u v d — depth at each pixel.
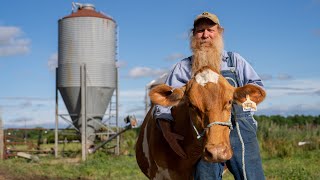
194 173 4.70
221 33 4.76
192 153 4.49
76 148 21.62
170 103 4.16
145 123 5.59
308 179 9.23
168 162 4.74
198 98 3.93
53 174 12.95
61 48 19.95
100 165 14.33
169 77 4.86
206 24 4.61
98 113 19.84
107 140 18.00
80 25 19.61
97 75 19.62
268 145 15.83
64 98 20.03
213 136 3.82
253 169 4.54
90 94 19.56
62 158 18.28
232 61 4.66
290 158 13.38
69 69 19.58
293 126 20.73
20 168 14.33
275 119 30.52
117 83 20.53
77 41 19.61
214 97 3.89
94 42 19.66
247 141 4.54
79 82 19.45
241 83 4.63
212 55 4.42
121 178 11.20
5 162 16.95
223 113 3.89
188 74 4.73
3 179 12.16
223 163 4.66
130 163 14.72
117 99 20.38
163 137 4.75
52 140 28.47
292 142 16.06
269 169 10.97
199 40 4.65
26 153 19.28
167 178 4.83
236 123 4.47
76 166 14.84
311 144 15.47
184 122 4.47
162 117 4.54
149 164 5.26
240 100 4.00
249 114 4.59
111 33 20.19
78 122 19.86
